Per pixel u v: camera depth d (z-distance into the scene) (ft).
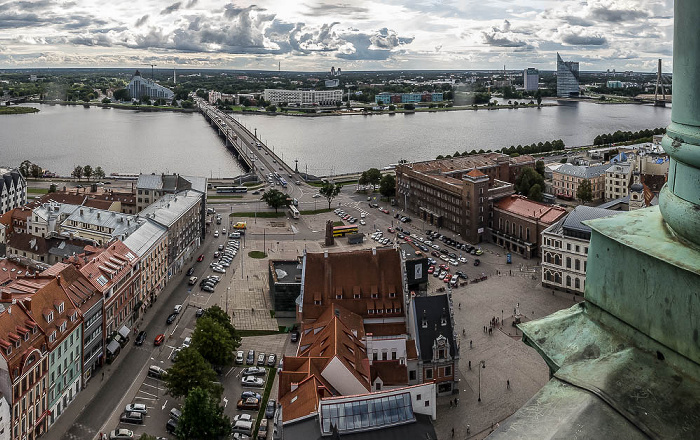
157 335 469.16
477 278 604.49
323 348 350.43
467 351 444.55
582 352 39.27
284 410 300.40
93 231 608.60
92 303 406.21
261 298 552.00
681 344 33.63
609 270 38.47
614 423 32.76
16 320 331.77
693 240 33.63
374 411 270.05
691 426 31.60
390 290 435.53
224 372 415.85
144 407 363.76
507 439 33.45
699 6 31.71
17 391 313.53
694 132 32.55
